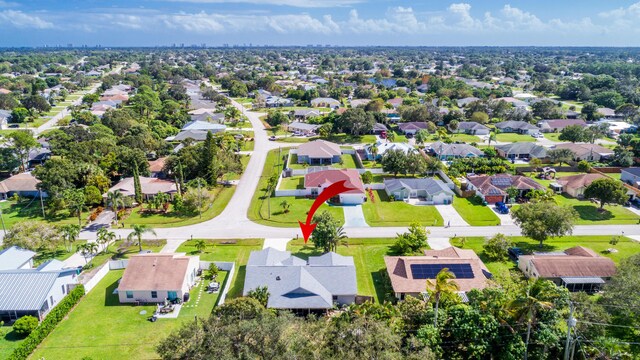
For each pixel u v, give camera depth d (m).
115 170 121.69
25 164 133.62
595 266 70.56
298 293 63.75
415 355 45.44
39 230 79.38
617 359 49.97
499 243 79.19
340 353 44.44
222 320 48.56
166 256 71.06
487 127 188.00
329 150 143.00
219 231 91.94
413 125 178.75
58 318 60.84
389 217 98.31
